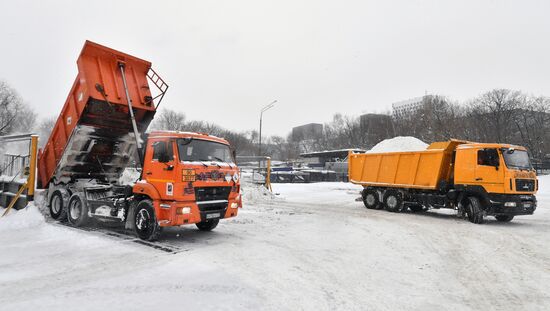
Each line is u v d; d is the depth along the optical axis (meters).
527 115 53.38
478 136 53.72
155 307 4.54
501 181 12.23
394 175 16.30
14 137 11.80
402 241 9.34
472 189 13.00
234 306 4.63
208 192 8.69
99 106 10.09
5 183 12.01
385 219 13.52
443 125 54.41
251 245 8.38
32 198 10.94
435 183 14.52
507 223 13.01
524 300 5.13
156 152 8.69
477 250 8.41
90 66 10.09
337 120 90.44
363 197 17.84
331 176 49.38
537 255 7.97
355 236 9.91
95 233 9.27
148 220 8.53
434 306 4.84
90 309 4.46
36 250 7.51
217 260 6.91
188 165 8.24
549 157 50.72
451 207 14.03
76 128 10.17
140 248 7.78
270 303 4.78
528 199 12.39
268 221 12.39
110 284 5.42
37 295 4.95
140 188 8.68
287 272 6.23
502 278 6.20
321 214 14.84
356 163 18.20
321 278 5.95
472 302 5.03
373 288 5.52
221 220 12.38
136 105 10.70
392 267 6.79
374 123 75.75
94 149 10.97
